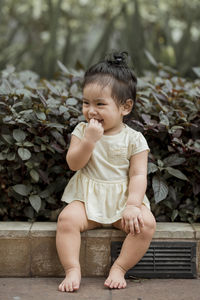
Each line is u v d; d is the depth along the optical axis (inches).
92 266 69.0
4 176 78.8
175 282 67.3
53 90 81.7
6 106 76.0
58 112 77.9
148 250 69.1
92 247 68.7
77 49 197.3
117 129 71.6
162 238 69.2
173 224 73.3
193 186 77.2
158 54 181.5
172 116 81.8
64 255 64.5
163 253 69.3
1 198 79.4
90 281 67.0
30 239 68.6
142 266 68.9
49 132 77.2
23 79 104.4
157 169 74.0
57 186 78.1
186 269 69.4
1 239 68.4
